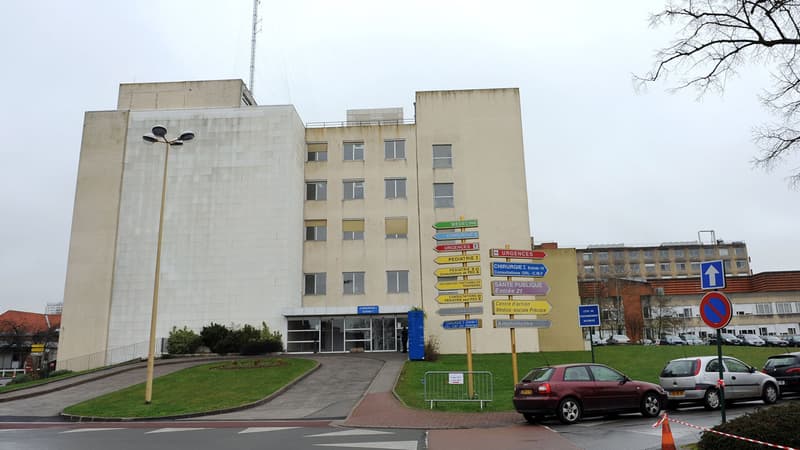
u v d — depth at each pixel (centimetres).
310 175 4116
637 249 10681
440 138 4081
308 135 4197
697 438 1120
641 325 6112
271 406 1922
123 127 3938
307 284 3953
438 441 1170
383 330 3731
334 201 4069
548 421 1454
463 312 1880
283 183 3812
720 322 966
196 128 3919
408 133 4150
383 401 1883
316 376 2519
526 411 1409
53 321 7900
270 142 3875
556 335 3988
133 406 1944
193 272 3716
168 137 3912
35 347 4247
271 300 3662
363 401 1902
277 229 3750
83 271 3738
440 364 2877
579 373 1445
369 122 4347
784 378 1755
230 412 1836
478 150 4047
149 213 3809
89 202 3834
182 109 3950
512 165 4009
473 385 1869
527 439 1165
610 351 3456
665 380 1644
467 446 1095
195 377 2520
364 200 4050
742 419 876
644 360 2998
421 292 3866
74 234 3797
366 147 4144
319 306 3903
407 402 1823
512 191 3972
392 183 4075
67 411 1914
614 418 1493
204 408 1859
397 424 1455
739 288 6788
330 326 3725
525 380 1473
